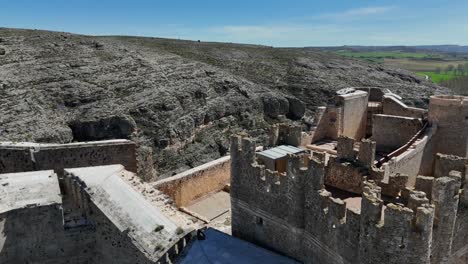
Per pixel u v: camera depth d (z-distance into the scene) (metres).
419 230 14.14
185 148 76.25
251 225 22.83
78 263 22.38
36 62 75.38
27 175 23.09
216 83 93.69
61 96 68.00
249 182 22.30
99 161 26.98
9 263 20.50
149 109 74.06
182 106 80.25
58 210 21.19
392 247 14.51
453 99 27.02
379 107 33.50
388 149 29.09
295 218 19.81
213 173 33.31
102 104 70.06
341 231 16.83
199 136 80.88
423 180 18.41
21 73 69.69
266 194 21.38
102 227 21.91
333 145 29.50
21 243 20.66
